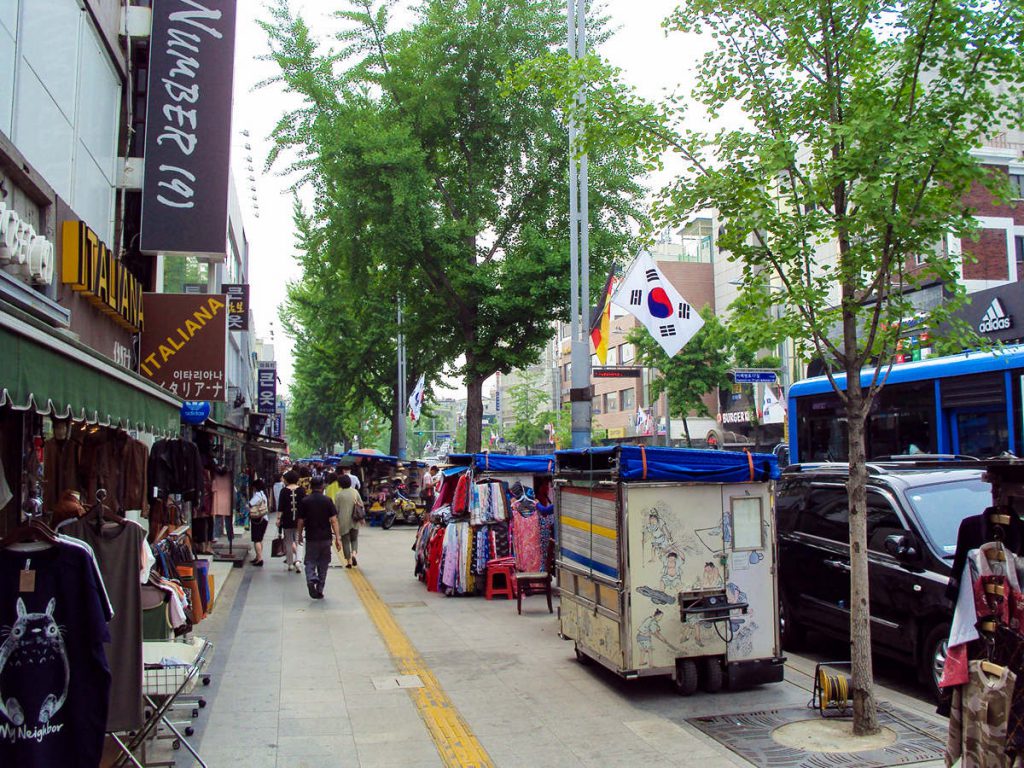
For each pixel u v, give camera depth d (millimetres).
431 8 21797
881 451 12227
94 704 4312
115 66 12430
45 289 8477
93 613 4324
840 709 6438
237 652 8898
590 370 14492
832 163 6141
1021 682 3963
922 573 6922
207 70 12648
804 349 7344
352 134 20078
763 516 7344
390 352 35375
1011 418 9969
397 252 20797
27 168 7922
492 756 5715
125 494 8305
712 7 6734
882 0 6410
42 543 4324
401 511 27484
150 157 12398
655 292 13148
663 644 7004
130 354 12188
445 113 21422
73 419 5105
